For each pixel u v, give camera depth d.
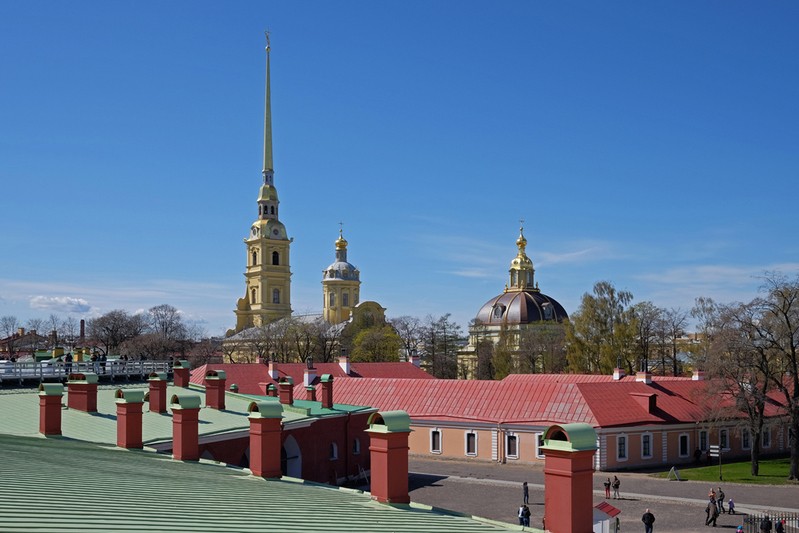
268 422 22.88
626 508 62.19
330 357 168.12
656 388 89.25
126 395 30.08
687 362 142.75
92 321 191.25
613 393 85.75
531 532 16.89
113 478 19.05
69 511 13.62
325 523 15.42
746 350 72.56
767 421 83.06
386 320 193.50
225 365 101.06
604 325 121.44
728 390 75.56
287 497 19.09
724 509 60.91
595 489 69.81
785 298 71.38
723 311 74.81
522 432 82.75
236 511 15.94
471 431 85.75
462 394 89.88
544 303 189.88
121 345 174.38
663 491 68.44
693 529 54.97
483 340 168.62
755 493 67.25
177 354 189.75
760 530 53.56
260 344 175.00
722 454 88.25
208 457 44.34
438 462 85.50
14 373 56.34
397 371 113.56
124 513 14.16
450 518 17.73
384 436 18.48
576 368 122.12
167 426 42.25
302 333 169.00
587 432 14.72
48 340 198.88
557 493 14.74
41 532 11.48
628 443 81.31
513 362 143.38
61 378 59.72
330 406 63.47
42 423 32.44
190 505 16.12
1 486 15.33
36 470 18.64
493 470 79.81
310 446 56.78
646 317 128.00
